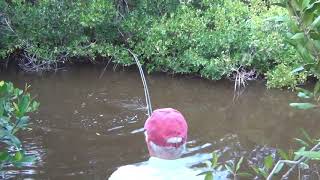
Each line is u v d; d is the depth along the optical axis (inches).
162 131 90.6
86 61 406.3
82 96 337.1
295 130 291.6
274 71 355.9
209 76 371.2
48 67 390.9
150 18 396.8
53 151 253.0
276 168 97.8
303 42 73.3
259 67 370.6
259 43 360.2
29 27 390.0
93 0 391.9
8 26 390.6
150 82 370.9
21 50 401.7
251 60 362.3
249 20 376.5
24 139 263.7
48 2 391.9
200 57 373.1
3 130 120.3
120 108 312.5
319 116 310.3
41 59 393.4
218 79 368.2
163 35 382.9
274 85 354.6
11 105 142.9
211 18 392.5
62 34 392.2
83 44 401.7
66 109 309.7
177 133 90.6
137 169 92.3
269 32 364.8
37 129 277.0
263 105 330.6
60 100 327.6
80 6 390.9
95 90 350.0
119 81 370.9
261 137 280.1
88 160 245.4
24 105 123.0
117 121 291.3
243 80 362.0
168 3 401.4
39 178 226.8
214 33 376.2
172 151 91.1
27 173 229.9
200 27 382.3
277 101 337.7
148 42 386.0
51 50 394.3
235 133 285.0
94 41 406.9
